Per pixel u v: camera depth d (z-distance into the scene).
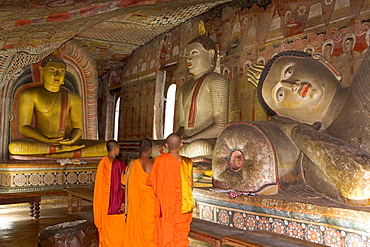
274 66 5.29
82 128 10.01
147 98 11.23
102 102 14.10
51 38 6.45
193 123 7.76
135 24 9.45
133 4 5.11
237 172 5.08
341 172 4.00
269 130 5.00
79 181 8.58
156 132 10.71
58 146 8.55
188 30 9.62
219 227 4.10
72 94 9.68
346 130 4.52
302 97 4.90
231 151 5.24
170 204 3.73
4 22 4.77
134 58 12.12
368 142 4.29
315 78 4.90
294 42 6.96
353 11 5.98
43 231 3.26
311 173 4.73
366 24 5.78
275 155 4.78
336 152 4.12
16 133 8.96
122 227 4.66
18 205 7.39
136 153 11.58
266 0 7.61
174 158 3.85
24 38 5.93
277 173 4.73
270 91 5.24
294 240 3.40
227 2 8.52
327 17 6.41
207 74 7.85
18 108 8.97
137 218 4.33
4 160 8.71
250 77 5.67
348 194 3.93
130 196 4.37
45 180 8.13
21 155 8.11
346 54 6.04
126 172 4.46
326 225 3.89
